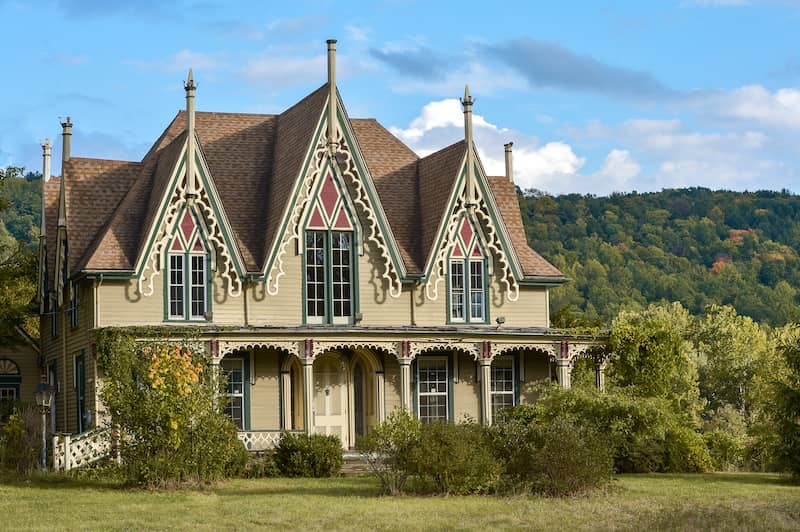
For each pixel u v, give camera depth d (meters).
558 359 41.62
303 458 34.75
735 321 98.75
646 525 22.91
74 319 41.41
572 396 37.41
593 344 41.97
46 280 46.81
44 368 48.41
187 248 39.25
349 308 41.16
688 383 72.19
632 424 36.88
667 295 149.88
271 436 37.47
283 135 43.91
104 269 38.09
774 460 33.94
